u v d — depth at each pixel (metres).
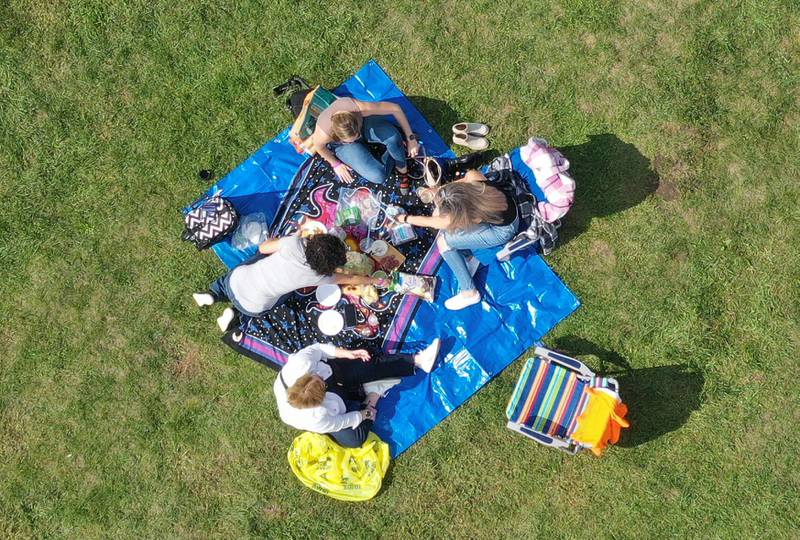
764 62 5.73
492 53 5.84
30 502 5.56
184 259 5.76
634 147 5.72
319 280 4.74
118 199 5.82
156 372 5.67
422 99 5.84
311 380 4.54
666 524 5.38
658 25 5.81
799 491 5.32
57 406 5.65
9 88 5.90
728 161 5.68
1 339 5.73
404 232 5.55
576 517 5.42
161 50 5.92
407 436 5.49
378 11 5.89
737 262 5.56
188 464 5.59
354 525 5.46
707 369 5.48
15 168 5.86
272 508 5.51
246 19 5.92
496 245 5.21
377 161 5.49
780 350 5.46
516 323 5.57
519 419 5.04
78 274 5.77
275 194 5.77
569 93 5.79
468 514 5.45
